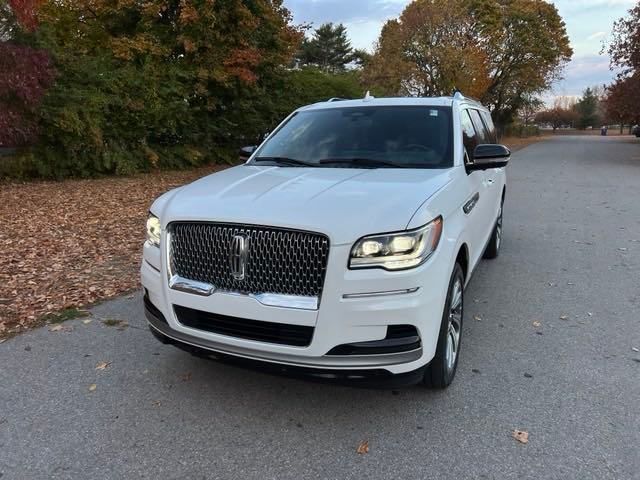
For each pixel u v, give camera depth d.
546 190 14.05
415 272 2.94
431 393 3.64
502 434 3.18
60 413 3.42
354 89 27.28
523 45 45.88
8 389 3.71
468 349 4.33
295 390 3.70
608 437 3.14
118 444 3.10
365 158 4.30
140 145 17.19
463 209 3.85
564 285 5.97
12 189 12.98
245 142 21.83
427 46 33.16
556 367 4.01
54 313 5.08
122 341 4.48
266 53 20.02
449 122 4.58
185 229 3.25
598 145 41.06
